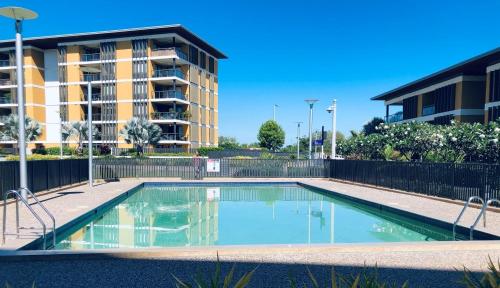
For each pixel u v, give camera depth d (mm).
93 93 37938
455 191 10445
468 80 23203
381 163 14273
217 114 47219
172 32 34844
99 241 7684
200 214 11023
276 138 53656
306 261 4828
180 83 36875
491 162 12617
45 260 4848
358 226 9320
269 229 9008
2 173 9672
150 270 4453
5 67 39438
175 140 34750
